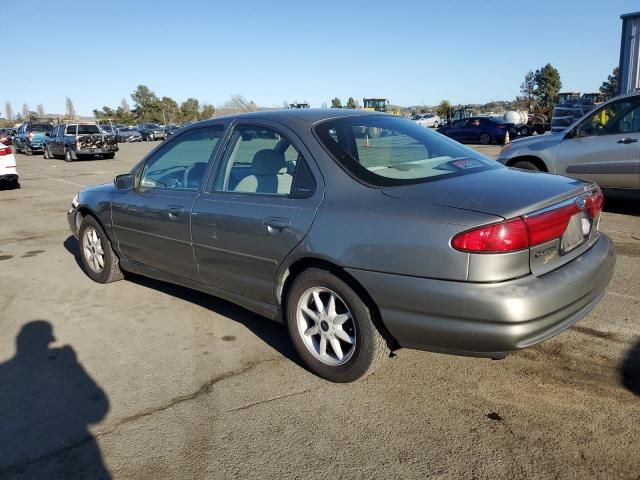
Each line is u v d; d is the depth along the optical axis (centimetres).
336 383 332
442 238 266
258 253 348
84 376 356
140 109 8731
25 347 404
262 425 294
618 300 441
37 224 911
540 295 262
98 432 294
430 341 281
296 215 323
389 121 386
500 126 2638
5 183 1384
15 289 546
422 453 264
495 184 301
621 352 352
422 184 304
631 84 1392
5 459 274
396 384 328
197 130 425
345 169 320
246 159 374
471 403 304
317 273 316
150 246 453
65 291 534
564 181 319
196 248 398
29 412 316
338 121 359
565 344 367
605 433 271
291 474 255
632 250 587
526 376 329
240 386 336
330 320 323
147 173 467
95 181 1557
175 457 271
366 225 291
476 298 259
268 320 438
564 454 258
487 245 257
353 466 258
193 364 367
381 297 287
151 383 344
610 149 731
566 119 2559
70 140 2430
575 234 305
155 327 434
